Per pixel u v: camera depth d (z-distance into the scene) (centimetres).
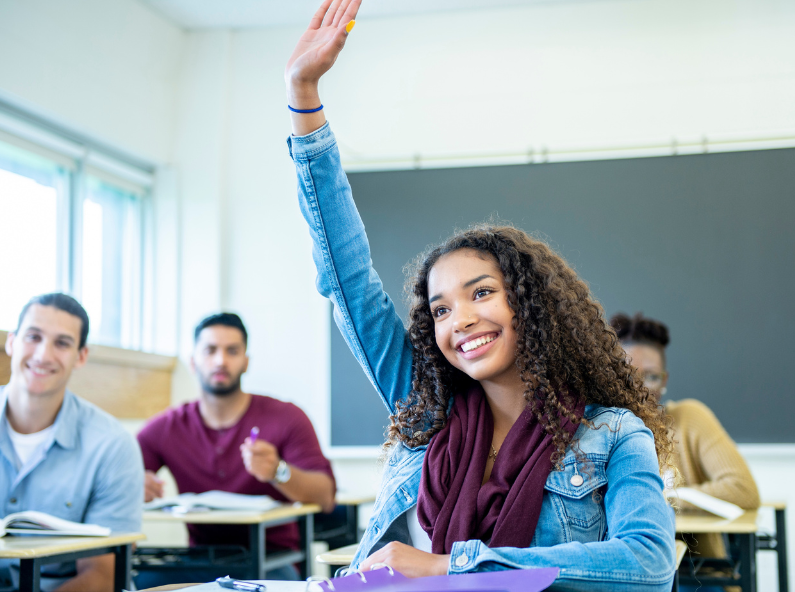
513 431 102
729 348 357
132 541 175
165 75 414
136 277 407
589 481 97
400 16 411
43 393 200
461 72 402
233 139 420
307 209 115
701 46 382
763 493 348
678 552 137
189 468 271
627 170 377
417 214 392
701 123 377
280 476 244
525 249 109
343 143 405
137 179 404
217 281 404
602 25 393
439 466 103
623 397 108
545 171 385
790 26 376
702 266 364
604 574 81
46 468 201
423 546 104
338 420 385
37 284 343
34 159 346
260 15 409
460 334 106
